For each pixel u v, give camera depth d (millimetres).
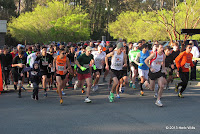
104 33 59906
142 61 9008
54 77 10555
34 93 8359
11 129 5379
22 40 39406
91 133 5117
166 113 6676
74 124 5719
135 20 43250
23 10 60219
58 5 38031
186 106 7473
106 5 57250
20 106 7527
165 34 30875
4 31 29344
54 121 5957
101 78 14000
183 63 8438
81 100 8391
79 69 8312
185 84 8547
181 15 27156
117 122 5871
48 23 37125
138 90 10281
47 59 9109
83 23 36219
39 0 54750
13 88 10867
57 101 8258
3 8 52812
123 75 8875
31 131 5246
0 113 6711
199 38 29406
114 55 8109
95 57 9977
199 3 26844
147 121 5949
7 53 10547
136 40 40906
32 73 8375
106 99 8547
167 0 42312
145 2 59812
